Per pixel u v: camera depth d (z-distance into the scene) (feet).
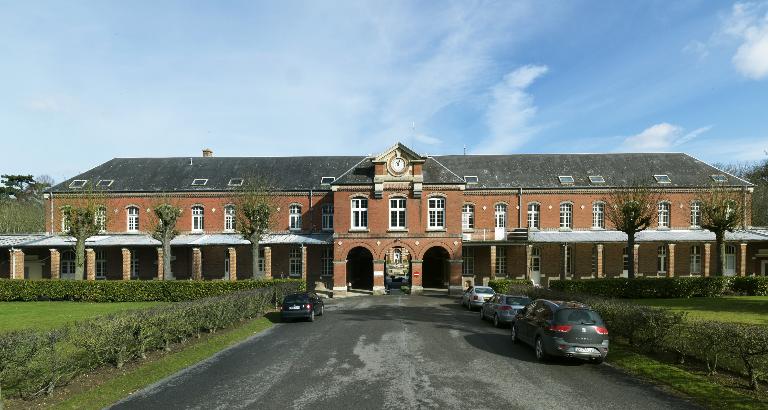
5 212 177.17
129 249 120.47
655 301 84.17
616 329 50.31
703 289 92.02
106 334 37.29
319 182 130.52
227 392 32.45
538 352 42.52
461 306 87.51
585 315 40.68
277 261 127.75
